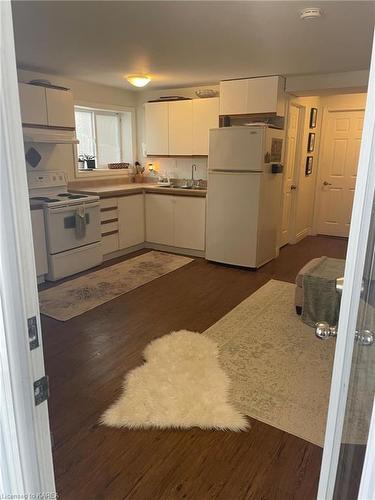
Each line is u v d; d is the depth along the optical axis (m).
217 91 5.04
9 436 0.71
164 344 2.74
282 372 2.41
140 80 4.18
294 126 5.28
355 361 0.76
